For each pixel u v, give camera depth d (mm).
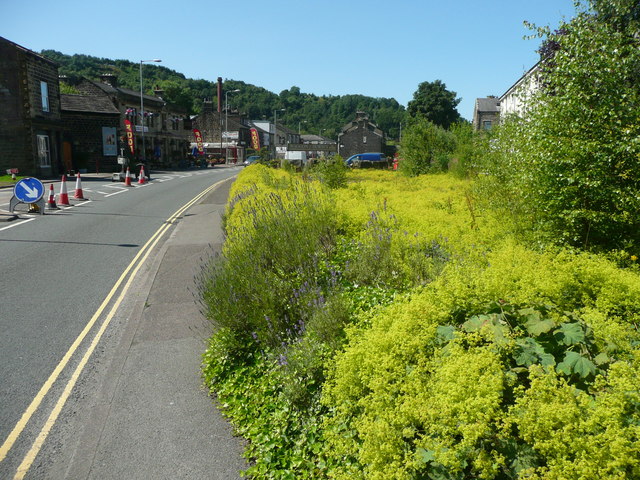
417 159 32312
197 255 10945
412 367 3615
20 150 32281
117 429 4641
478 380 3061
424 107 92188
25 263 10297
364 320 4918
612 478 2385
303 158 60188
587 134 6695
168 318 7348
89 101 44531
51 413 4980
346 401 3820
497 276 4320
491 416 2869
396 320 4012
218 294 6188
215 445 4426
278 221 8477
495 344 3387
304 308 5973
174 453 4309
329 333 5105
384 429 3096
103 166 44375
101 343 6633
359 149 96000
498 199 8953
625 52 6824
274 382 5066
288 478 3875
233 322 5977
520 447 2824
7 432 4664
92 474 4055
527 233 7449
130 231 14188
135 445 4414
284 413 4590
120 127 48031
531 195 7398
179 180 35438
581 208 6723
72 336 6816
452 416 3039
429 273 6289
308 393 4672
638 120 6406
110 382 5496
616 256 5848
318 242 8477
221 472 4082
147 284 8984
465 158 25312
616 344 3400
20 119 32094
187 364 5941
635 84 6812
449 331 3854
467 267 5027
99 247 11984
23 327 7051
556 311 4016
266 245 7566
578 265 4953
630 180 6590
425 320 3930
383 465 3037
